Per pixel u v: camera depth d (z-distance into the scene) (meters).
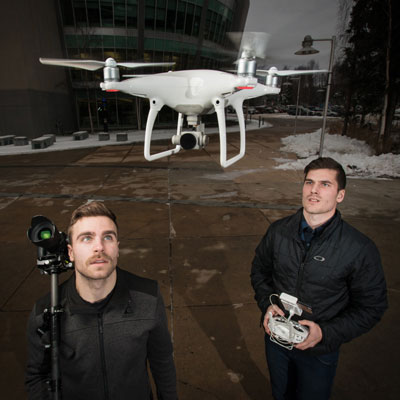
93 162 10.98
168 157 11.70
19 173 9.35
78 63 2.43
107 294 1.07
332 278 1.37
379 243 4.39
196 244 4.40
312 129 22.97
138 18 22.16
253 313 2.90
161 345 1.21
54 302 1.04
